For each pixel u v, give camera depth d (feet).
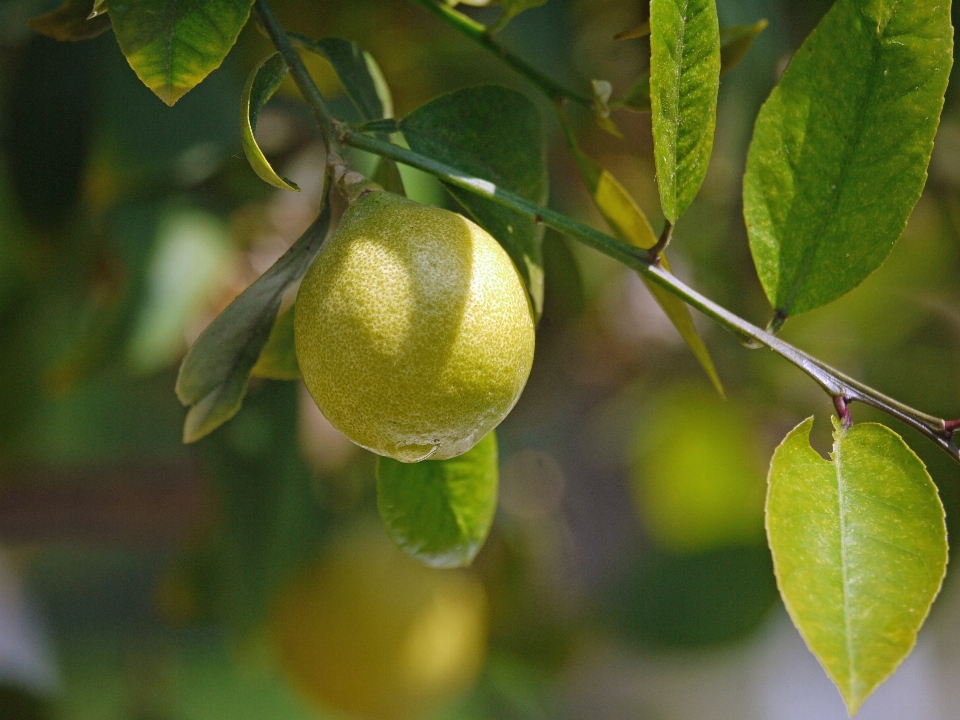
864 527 2.04
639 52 2.93
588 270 3.29
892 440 2.07
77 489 3.26
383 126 2.22
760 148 2.17
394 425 2.08
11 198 2.69
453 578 3.29
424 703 3.22
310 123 2.78
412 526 2.34
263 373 2.32
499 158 2.26
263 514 2.81
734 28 2.37
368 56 2.33
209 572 3.09
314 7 2.79
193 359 2.18
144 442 3.50
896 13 2.11
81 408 3.43
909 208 2.14
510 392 2.11
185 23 2.09
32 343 2.82
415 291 2.06
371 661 3.03
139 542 3.41
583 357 3.59
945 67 2.10
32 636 3.44
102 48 2.62
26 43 2.64
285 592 3.04
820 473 2.06
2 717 3.20
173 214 2.67
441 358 2.06
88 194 2.66
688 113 2.09
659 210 3.32
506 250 2.24
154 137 2.60
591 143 3.06
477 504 2.35
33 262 2.72
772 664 5.41
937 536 2.03
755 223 2.18
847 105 2.14
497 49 2.36
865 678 1.99
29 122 2.63
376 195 2.13
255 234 2.75
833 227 2.16
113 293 2.66
